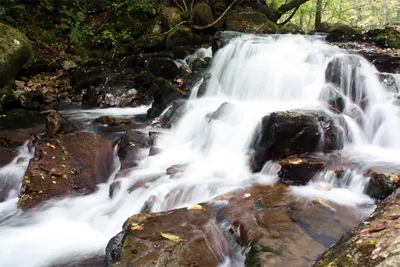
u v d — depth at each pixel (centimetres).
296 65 732
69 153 581
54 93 1048
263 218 365
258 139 530
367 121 594
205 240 326
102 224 434
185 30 1230
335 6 1889
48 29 1304
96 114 865
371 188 411
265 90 726
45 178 522
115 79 1038
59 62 1165
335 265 250
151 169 532
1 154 611
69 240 401
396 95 618
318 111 533
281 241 321
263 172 495
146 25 1359
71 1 1355
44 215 461
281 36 964
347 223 356
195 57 1112
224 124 590
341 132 536
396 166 460
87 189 527
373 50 838
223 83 817
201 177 488
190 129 648
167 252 305
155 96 848
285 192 430
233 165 524
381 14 3331
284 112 507
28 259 365
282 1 1659
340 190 434
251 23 1333
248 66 776
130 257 296
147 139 618
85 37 1277
